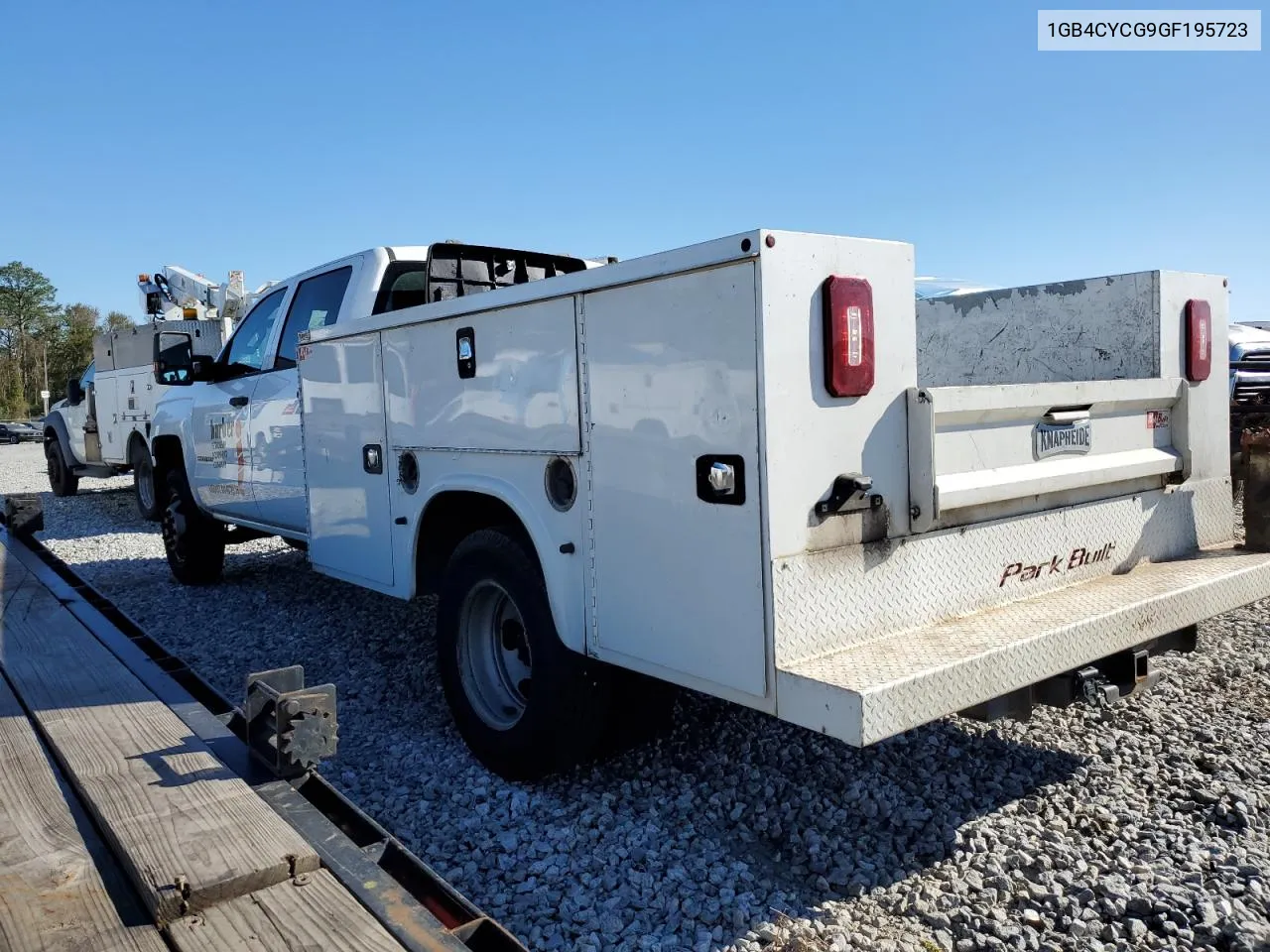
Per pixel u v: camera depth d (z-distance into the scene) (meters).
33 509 6.13
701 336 2.52
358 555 4.45
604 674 3.34
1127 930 2.54
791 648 2.42
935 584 2.75
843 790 3.44
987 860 2.91
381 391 4.14
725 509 2.49
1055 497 3.10
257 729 2.43
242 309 12.76
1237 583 3.29
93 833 2.09
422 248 5.22
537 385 3.18
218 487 6.33
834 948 2.47
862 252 2.54
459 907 1.81
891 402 2.62
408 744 4.03
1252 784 3.37
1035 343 3.99
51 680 3.08
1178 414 3.59
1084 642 2.73
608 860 3.00
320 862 1.94
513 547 3.44
